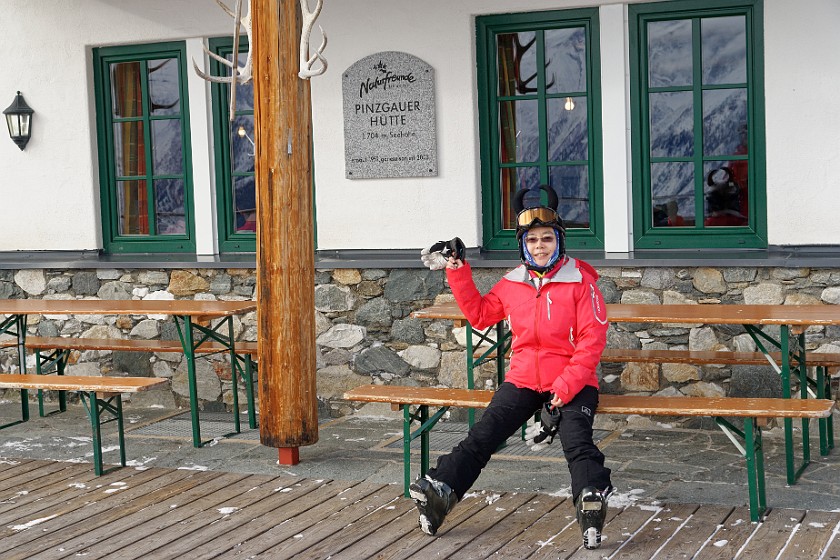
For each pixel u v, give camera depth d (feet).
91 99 25.93
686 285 20.94
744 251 21.80
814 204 21.17
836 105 20.86
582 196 23.18
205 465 19.27
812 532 14.47
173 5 25.05
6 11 26.16
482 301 15.58
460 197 23.39
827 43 20.83
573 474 14.28
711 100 22.15
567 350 15.05
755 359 19.31
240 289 23.99
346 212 24.22
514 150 23.53
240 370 22.44
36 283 25.59
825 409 14.89
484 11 22.88
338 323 23.36
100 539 15.11
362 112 23.82
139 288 24.80
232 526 15.55
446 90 23.26
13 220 26.50
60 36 25.82
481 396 16.55
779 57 21.17
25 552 14.62
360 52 23.72
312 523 15.58
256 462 19.38
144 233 26.32
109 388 18.34
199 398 24.72
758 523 14.92
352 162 24.00
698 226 22.41
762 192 21.81
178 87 25.70
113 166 26.30
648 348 21.30
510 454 19.47
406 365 22.95
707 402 15.61
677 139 22.43
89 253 26.13
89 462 19.71
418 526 15.29
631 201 22.67
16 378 19.61
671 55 22.27
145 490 17.62
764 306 18.31
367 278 23.03
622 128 22.43
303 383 18.76
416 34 23.34
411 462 19.17
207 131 25.35
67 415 24.47
